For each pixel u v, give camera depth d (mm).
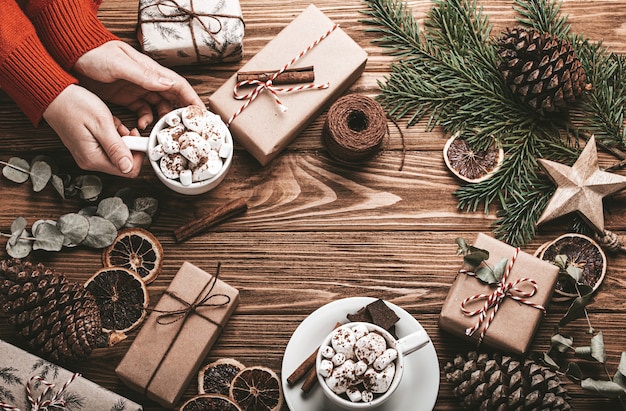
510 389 834
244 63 970
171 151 872
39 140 945
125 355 856
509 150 943
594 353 851
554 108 917
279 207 939
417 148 954
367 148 900
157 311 866
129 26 973
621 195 941
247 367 897
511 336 857
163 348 858
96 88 936
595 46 978
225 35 928
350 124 938
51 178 925
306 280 925
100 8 973
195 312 869
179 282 876
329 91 930
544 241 935
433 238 934
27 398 814
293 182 944
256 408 882
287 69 928
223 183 942
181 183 881
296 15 982
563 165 910
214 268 926
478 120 950
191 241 929
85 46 897
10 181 934
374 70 973
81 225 905
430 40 967
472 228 938
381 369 809
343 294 923
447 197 943
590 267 916
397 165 950
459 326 867
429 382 852
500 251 880
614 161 954
